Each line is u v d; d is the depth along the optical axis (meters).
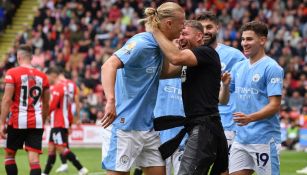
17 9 43.88
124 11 39.50
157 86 9.52
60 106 18.42
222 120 12.10
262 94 10.74
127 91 9.32
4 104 13.60
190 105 9.19
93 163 21.98
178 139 9.23
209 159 9.06
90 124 30.62
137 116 9.36
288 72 33.31
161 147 9.27
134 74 9.23
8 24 42.84
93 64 34.72
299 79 33.16
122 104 9.38
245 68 10.92
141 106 9.36
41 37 38.59
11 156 13.90
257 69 10.74
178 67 9.57
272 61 10.70
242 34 10.85
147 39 9.18
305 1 38.31
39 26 39.28
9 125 13.77
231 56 12.28
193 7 39.44
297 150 29.34
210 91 9.19
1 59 41.44
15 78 13.67
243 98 10.91
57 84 18.41
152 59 9.25
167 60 9.50
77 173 19.12
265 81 10.68
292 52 35.06
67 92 18.47
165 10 9.06
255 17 37.84
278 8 38.47
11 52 37.66
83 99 31.84
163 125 9.28
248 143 10.74
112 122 8.91
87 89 33.34
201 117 9.12
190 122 9.17
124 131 9.34
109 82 8.84
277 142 10.77
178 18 9.11
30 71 13.86
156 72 9.38
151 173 9.63
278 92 10.49
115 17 39.44
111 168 9.36
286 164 22.17
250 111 10.84
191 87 9.20
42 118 13.95
